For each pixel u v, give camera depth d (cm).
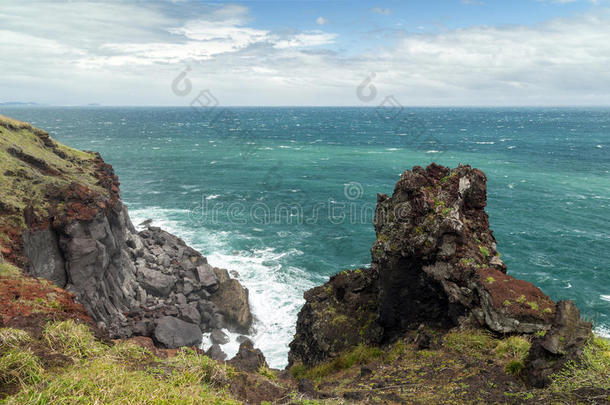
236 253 3931
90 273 2258
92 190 2469
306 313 1717
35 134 2939
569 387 688
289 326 2767
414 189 1346
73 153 3047
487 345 972
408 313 1348
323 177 7750
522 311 970
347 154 10838
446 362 944
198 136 14975
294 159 9888
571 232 4538
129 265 2873
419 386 834
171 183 6994
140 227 4159
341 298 1666
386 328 1424
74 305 871
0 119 2811
